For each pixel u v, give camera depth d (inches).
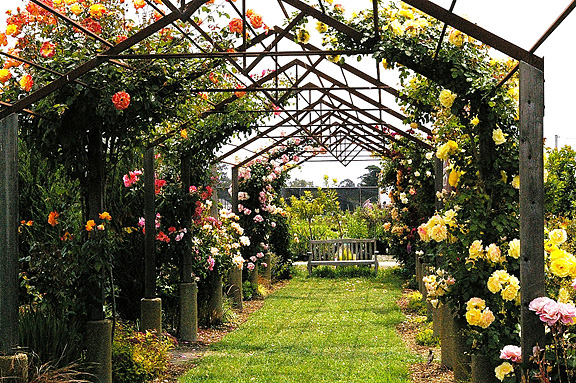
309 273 640.4
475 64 187.2
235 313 414.3
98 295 219.1
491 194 189.5
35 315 213.9
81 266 215.5
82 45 208.1
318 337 333.7
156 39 214.4
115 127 221.1
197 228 354.6
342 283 582.2
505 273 170.7
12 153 177.9
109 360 216.5
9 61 201.6
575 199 329.1
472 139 193.0
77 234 229.0
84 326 223.8
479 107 186.7
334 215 799.1
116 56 184.4
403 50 180.2
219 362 271.9
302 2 181.5
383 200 942.4
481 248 180.1
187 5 175.9
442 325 247.0
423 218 427.2
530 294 150.2
